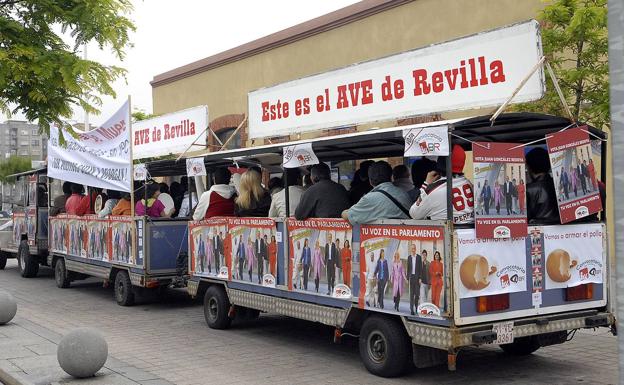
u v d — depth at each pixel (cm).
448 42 757
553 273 636
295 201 812
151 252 1113
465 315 576
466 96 739
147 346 832
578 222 670
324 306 725
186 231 1152
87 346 639
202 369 708
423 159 736
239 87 2027
